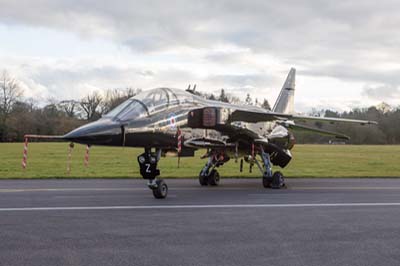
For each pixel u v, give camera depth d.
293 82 23.75
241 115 16.95
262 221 9.65
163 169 25.94
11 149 50.03
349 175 23.83
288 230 8.73
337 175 23.80
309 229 8.86
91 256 6.68
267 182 17.20
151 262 6.42
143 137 13.37
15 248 7.07
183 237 7.99
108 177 20.50
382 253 7.09
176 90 15.35
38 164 28.44
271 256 6.83
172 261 6.49
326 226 9.19
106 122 12.86
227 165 30.55
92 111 81.19
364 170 27.67
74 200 12.55
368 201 13.14
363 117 108.50
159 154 14.09
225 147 16.95
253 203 12.44
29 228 8.56
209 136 16.12
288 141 19.53
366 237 8.20
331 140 108.94
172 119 14.40
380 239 8.05
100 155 40.59
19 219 9.48
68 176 20.64
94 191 14.91
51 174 21.75
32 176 20.55
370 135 105.31
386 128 105.69
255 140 17.58
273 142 18.77
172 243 7.54
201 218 9.91
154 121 13.75
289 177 22.61
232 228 8.85
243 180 20.81
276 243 7.65
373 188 17.20
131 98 14.16
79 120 81.06
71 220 9.45
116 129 12.77
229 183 19.16
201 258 6.66
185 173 23.48
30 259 6.49
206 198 13.46
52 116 82.06
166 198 13.33
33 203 11.84
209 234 8.27
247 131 17.02
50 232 8.23
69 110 82.56
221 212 10.78
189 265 6.31
